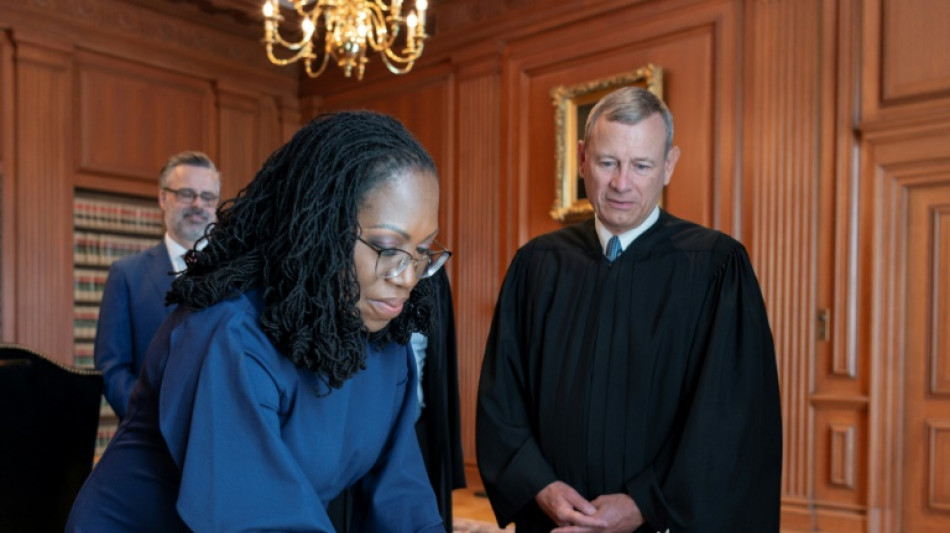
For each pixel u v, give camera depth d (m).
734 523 1.73
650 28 5.20
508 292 2.17
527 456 1.90
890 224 4.21
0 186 5.81
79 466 2.34
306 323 0.92
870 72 4.32
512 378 2.09
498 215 6.11
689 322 1.87
